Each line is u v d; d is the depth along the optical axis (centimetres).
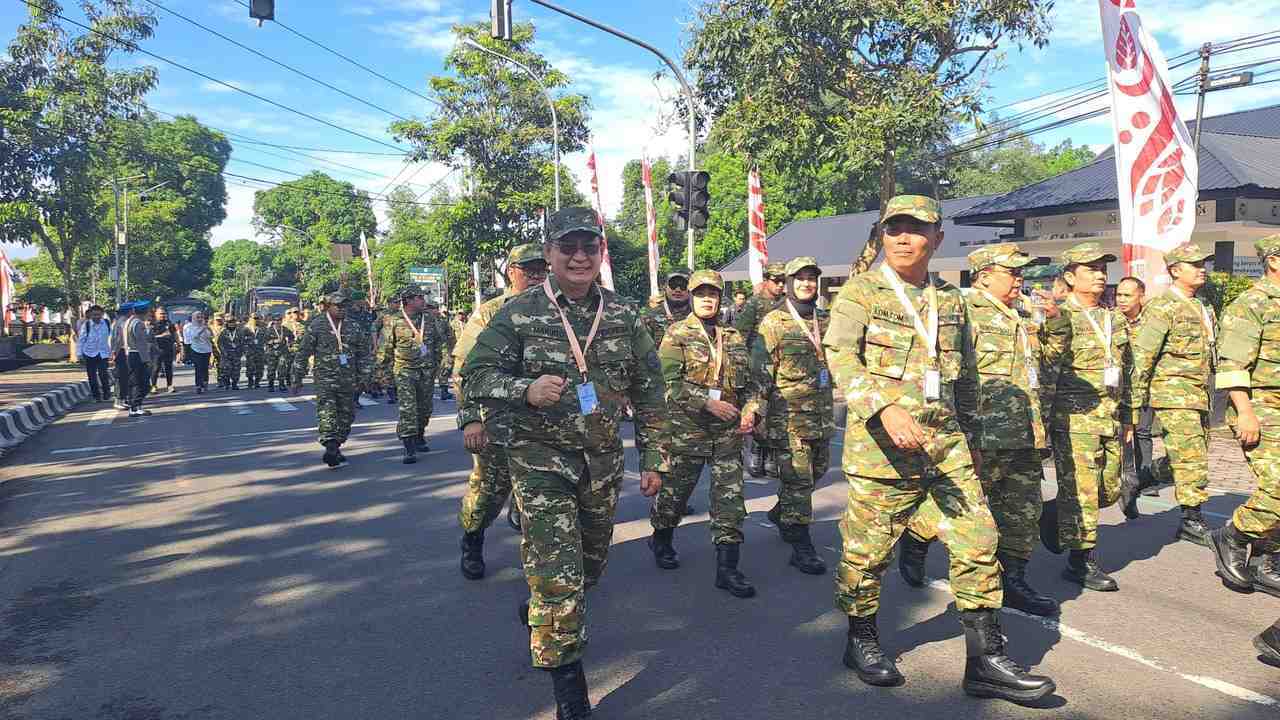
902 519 365
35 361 3125
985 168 4988
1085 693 358
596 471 346
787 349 532
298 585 516
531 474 337
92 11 3325
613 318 352
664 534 547
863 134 1469
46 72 3231
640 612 464
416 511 706
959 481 350
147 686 377
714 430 505
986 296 468
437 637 431
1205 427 592
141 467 917
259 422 1329
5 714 351
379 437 1139
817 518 674
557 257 340
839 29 1434
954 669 384
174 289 7144
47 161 3228
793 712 343
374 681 380
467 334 617
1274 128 2498
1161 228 964
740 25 1485
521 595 495
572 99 3334
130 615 465
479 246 3391
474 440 351
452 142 3231
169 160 5584
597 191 1941
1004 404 456
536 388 314
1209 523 659
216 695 367
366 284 6181
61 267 3497
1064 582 512
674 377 496
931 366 347
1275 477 467
